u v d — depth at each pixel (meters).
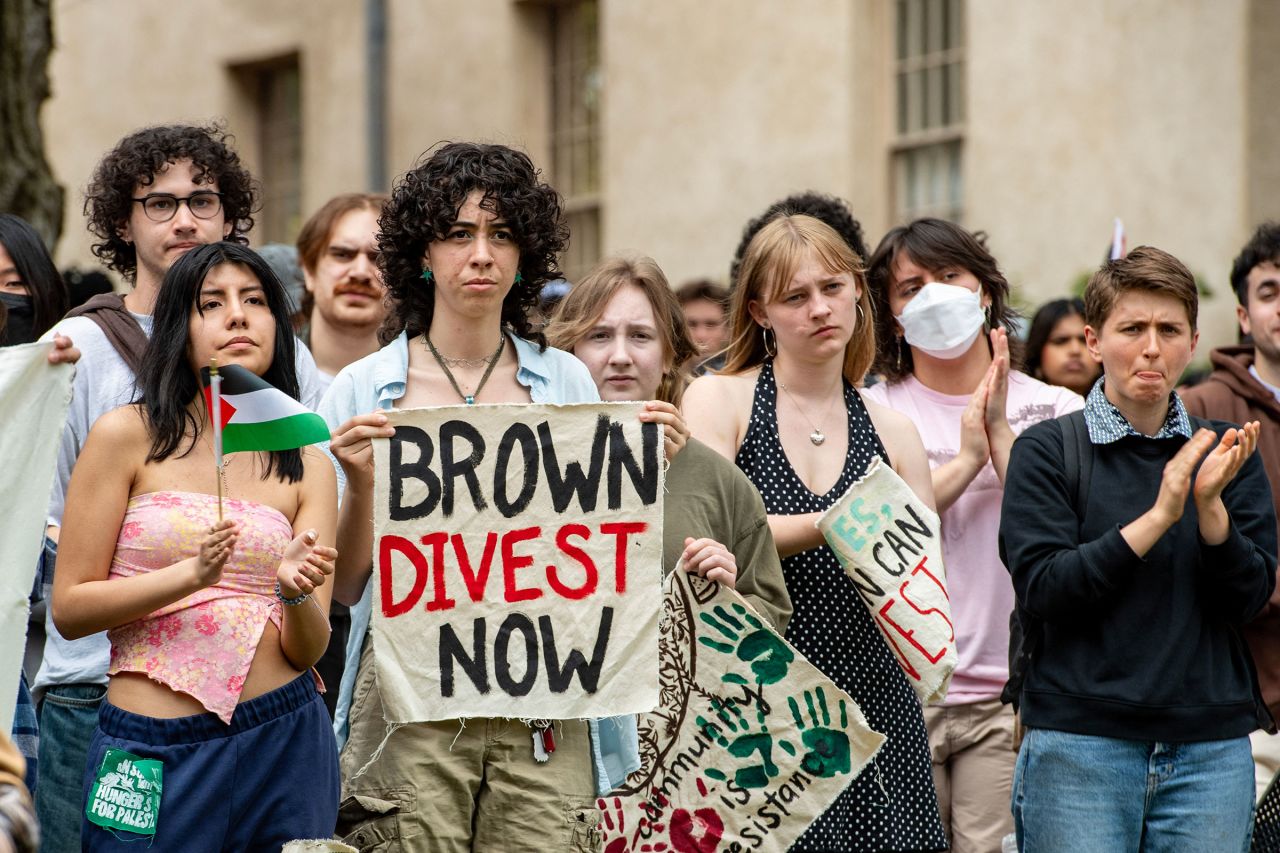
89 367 6.21
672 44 17.12
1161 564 6.22
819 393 6.81
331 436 5.67
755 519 6.31
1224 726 6.22
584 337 7.04
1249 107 13.58
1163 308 6.30
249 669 5.33
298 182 20.86
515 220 5.80
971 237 7.71
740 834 6.18
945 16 15.52
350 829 5.59
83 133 22.16
